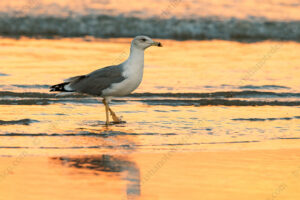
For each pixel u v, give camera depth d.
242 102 16.59
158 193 9.21
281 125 14.05
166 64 21.92
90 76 14.02
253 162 10.99
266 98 17.39
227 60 23.11
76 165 10.46
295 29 31.67
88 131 12.89
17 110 14.69
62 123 13.59
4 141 11.84
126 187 9.43
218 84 19.02
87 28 30.31
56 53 23.28
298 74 20.89
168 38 29.42
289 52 25.61
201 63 22.34
